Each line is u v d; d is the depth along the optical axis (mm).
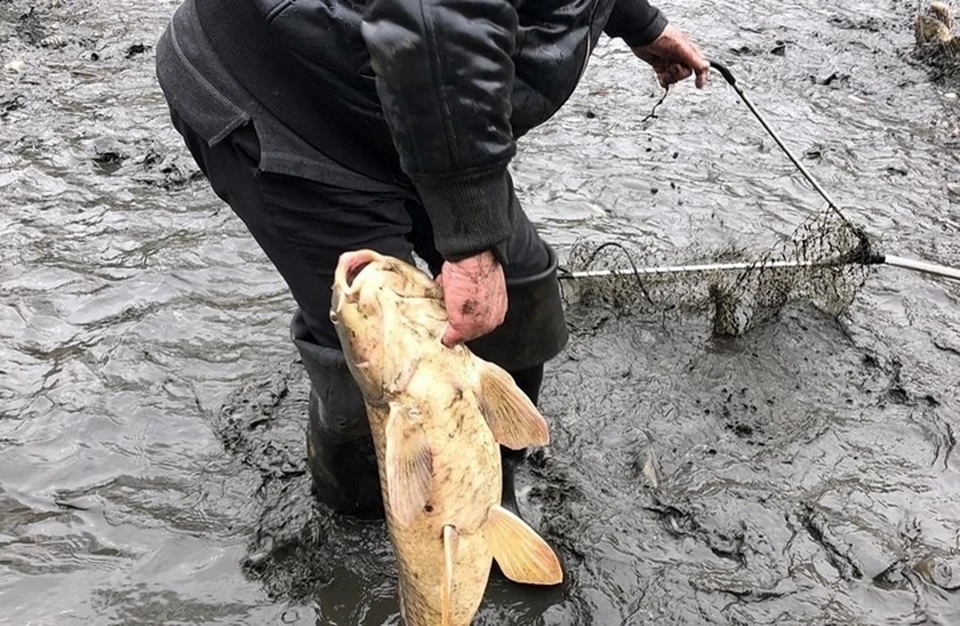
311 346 1671
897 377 2320
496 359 1771
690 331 2467
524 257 1685
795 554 1873
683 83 3879
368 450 1789
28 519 1927
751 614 1754
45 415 2168
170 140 3410
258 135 1418
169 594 1787
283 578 1819
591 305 2541
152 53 4148
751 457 2100
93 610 1752
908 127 3580
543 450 2092
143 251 2777
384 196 1521
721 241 2861
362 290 1234
